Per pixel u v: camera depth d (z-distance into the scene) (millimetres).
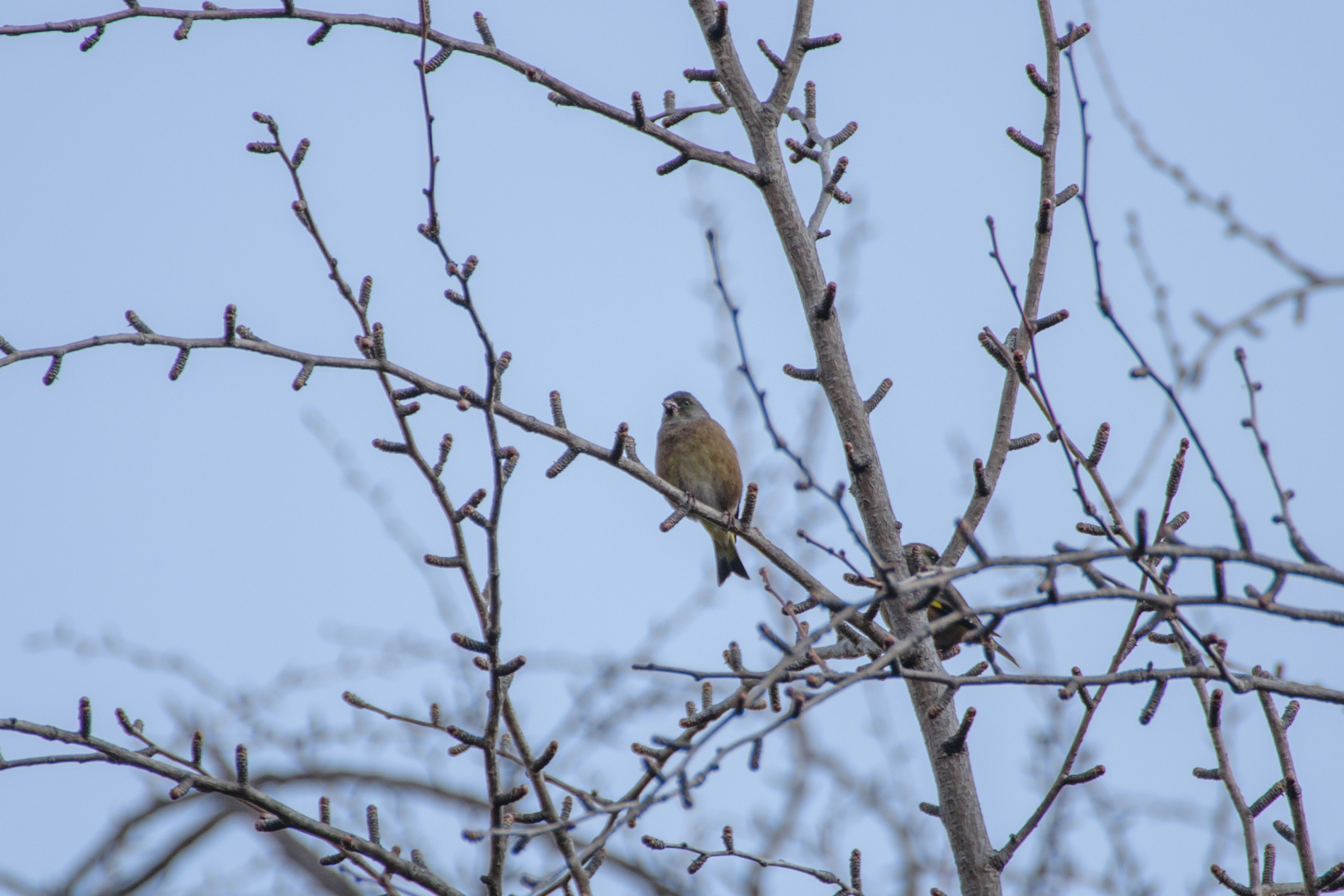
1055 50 10703
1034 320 10281
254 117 8125
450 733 7832
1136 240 7570
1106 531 7535
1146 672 6738
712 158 10750
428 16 8133
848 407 10242
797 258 10680
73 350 8453
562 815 8727
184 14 9578
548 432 9531
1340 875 7371
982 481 9805
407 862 8023
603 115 10602
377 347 8648
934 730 9266
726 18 10938
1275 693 7012
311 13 9828
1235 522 6301
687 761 6133
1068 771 8781
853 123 11602
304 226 8250
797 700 6223
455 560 7801
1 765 7398
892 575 6281
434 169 7961
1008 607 6203
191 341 8641
